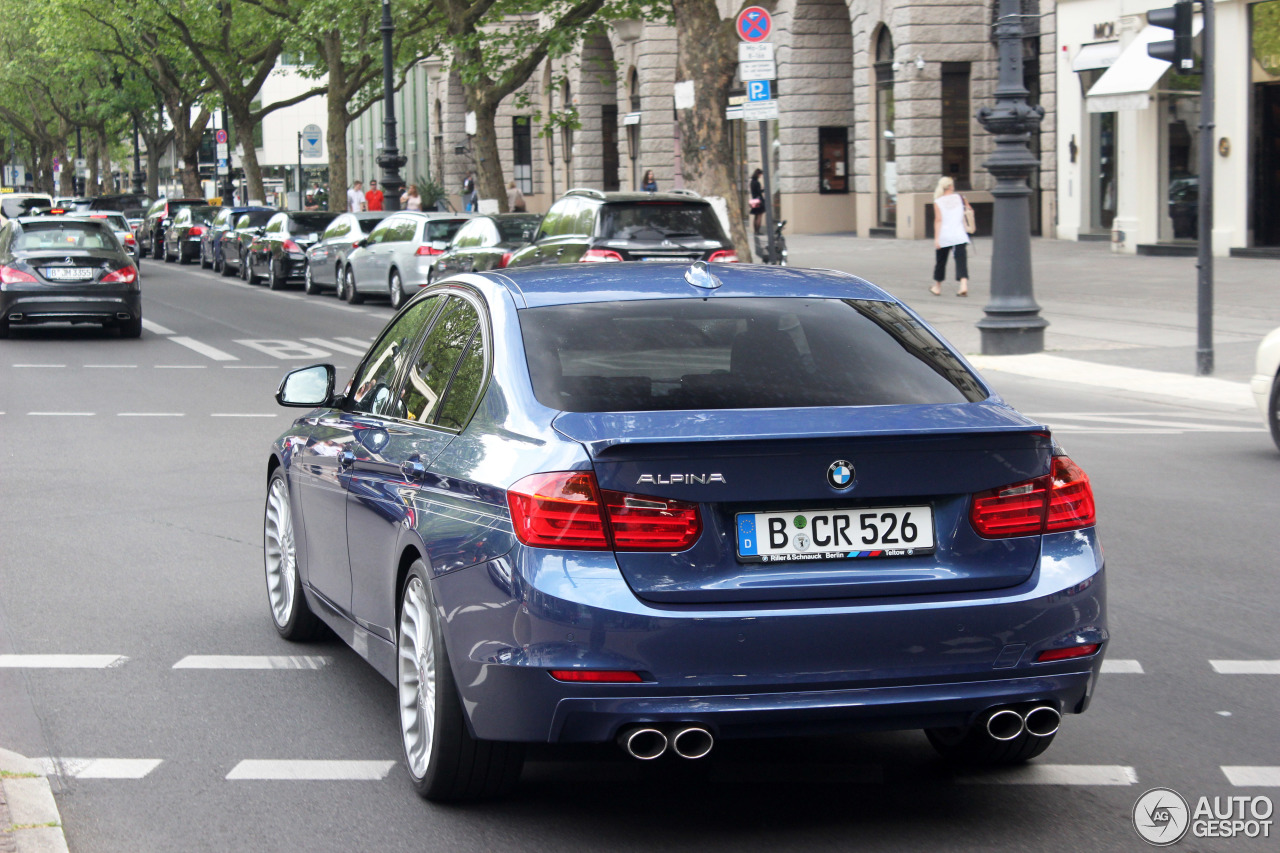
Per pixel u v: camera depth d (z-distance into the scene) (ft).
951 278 164.45
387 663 31.19
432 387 31.14
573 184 364.58
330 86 274.16
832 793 28.94
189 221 280.10
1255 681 36.11
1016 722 26.05
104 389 97.66
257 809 28.12
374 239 173.58
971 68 232.53
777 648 24.58
